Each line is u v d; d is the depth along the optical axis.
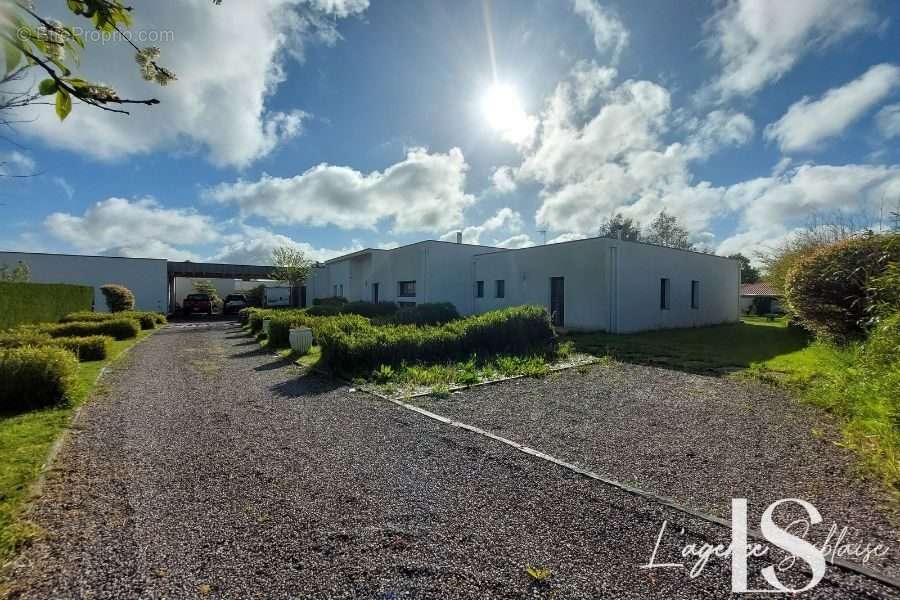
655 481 2.90
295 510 2.54
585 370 7.14
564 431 4.04
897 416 3.14
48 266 23.17
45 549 2.13
